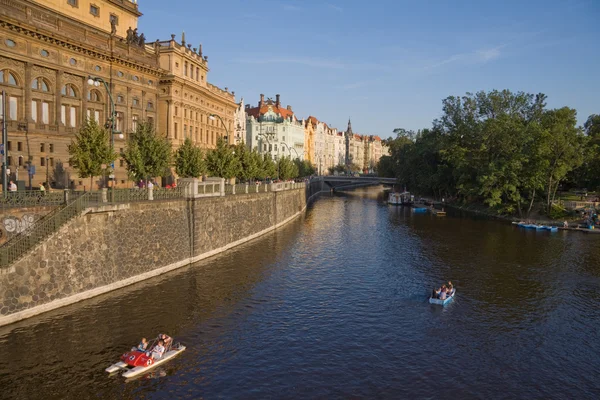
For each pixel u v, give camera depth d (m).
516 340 27.27
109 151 34.81
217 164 57.75
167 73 62.22
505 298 34.91
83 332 25.16
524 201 82.12
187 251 41.03
